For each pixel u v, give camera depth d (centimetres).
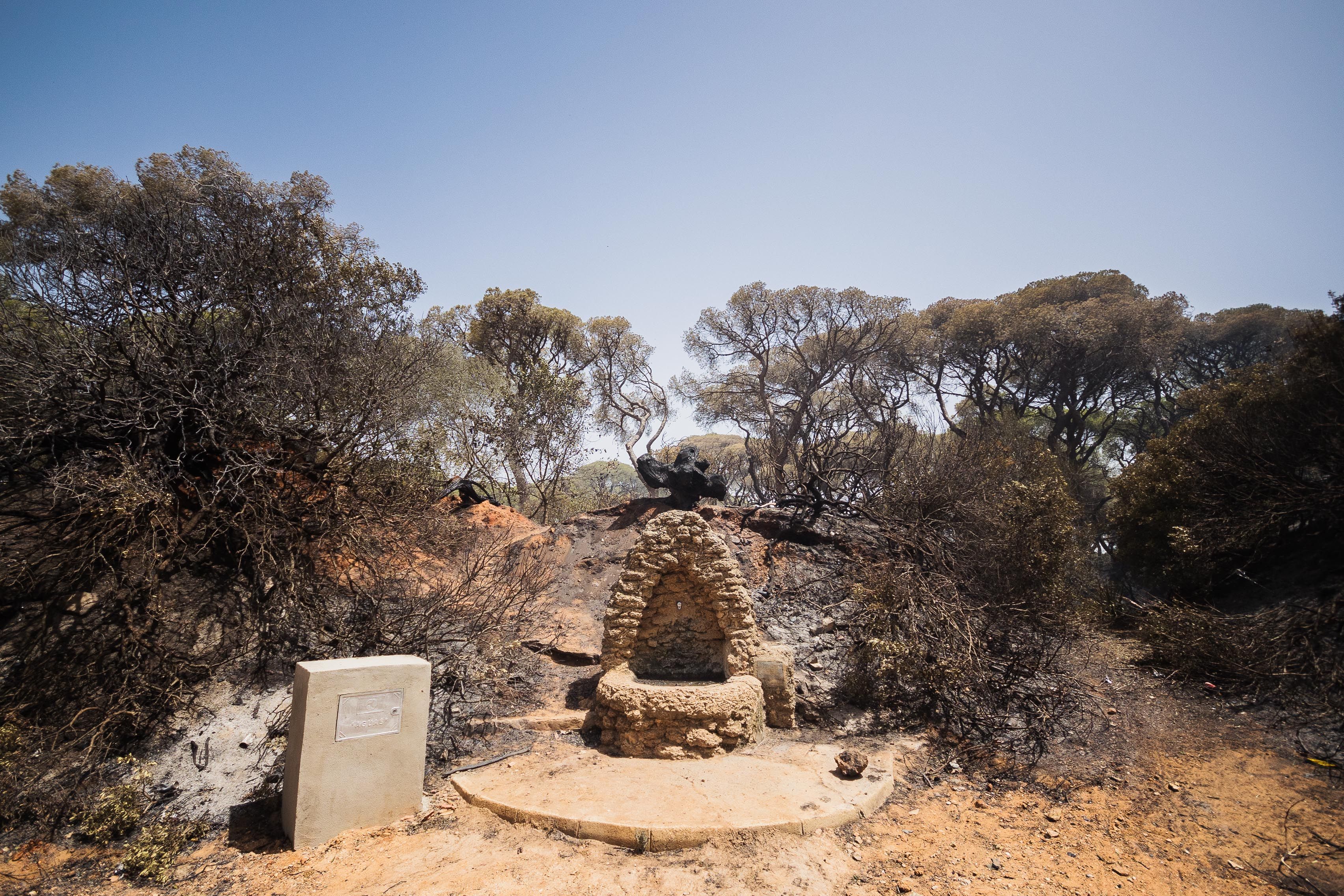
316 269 1132
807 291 2386
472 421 1717
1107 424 2306
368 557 857
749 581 1032
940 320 2706
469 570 947
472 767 665
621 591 822
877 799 600
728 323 2564
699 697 702
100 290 773
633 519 1240
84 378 727
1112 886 484
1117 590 1230
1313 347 1070
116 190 1100
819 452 1498
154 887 475
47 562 709
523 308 2511
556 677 906
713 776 638
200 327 844
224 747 627
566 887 471
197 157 1434
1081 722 750
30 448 722
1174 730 724
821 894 470
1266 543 1025
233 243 896
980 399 2330
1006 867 507
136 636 659
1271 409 1110
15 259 760
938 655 805
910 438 1382
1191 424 1236
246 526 775
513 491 1914
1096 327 2020
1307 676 729
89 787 559
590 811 557
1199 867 505
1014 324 2125
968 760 694
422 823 561
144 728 620
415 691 587
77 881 480
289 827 532
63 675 639
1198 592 1050
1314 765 624
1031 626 947
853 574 1021
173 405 739
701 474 1188
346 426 892
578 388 2231
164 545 758
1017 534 1025
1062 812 591
